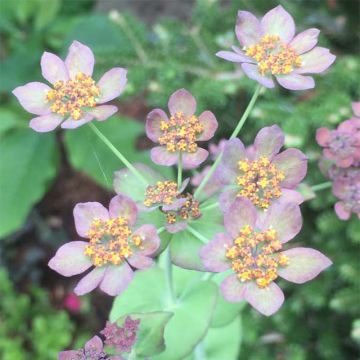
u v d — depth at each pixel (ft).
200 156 0.37
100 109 0.37
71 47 0.39
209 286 0.43
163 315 0.37
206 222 0.38
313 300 0.60
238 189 0.36
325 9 0.67
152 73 0.62
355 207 0.42
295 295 0.62
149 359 0.40
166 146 0.38
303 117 0.56
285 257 0.34
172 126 0.38
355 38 0.67
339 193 0.42
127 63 0.63
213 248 0.34
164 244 0.37
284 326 0.62
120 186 0.39
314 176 0.59
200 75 0.63
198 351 0.52
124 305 0.47
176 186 0.37
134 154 0.69
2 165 0.70
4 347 0.70
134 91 0.62
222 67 0.62
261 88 0.38
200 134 0.38
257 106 0.58
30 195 0.69
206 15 0.68
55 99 0.38
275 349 0.63
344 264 0.58
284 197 0.37
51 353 0.70
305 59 0.38
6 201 0.69
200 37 0.64
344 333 0.63
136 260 0.34
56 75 0.39
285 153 0.37
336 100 0.56
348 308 0.57
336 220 0.58
